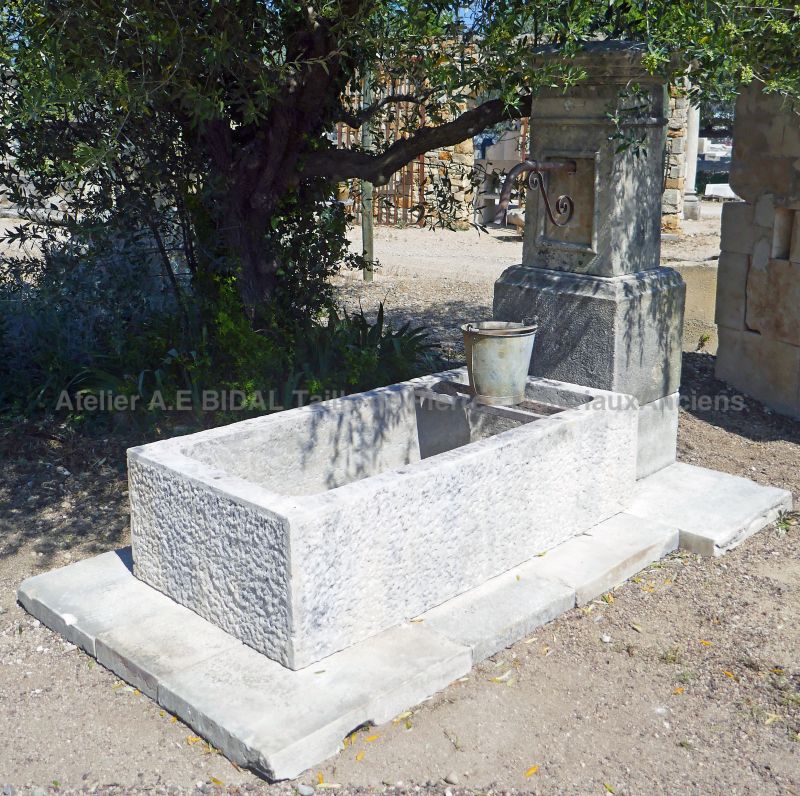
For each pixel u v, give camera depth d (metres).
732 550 5.04
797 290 6.96
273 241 7.02
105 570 4.52
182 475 3.95
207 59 4.96
